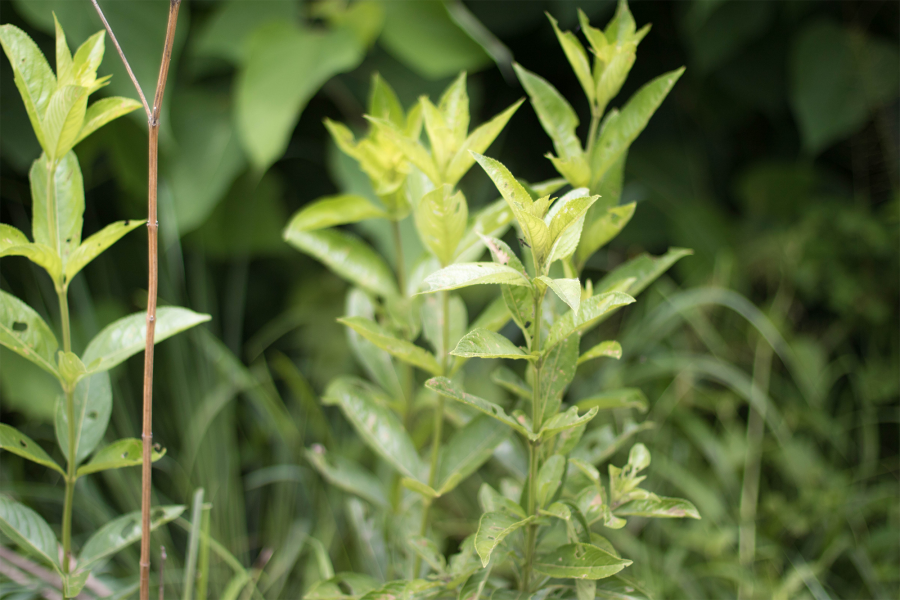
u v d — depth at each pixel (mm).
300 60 1918
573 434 1355
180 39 1944
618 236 2576
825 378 2250
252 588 1506
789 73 2607
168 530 1692
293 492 1822
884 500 1929
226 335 2373
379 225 1949
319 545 1507
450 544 1771
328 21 2211
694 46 2359
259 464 2000
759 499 1994
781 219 2752
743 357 2328
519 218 1262
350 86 2279
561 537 1360
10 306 1331
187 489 1635
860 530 1905
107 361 1337
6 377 1854
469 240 1390
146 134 2049
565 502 1314
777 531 1850
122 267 2320
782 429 2018
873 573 1720
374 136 1409
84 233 2260
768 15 2379
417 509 1528
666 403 2016
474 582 1311
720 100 2705
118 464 1347
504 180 1262
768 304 2521
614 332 2387
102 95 1854
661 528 1768
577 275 1396
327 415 2061
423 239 1370
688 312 2201
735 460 1938
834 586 1822
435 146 1353
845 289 2328
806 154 2797
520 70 1391
